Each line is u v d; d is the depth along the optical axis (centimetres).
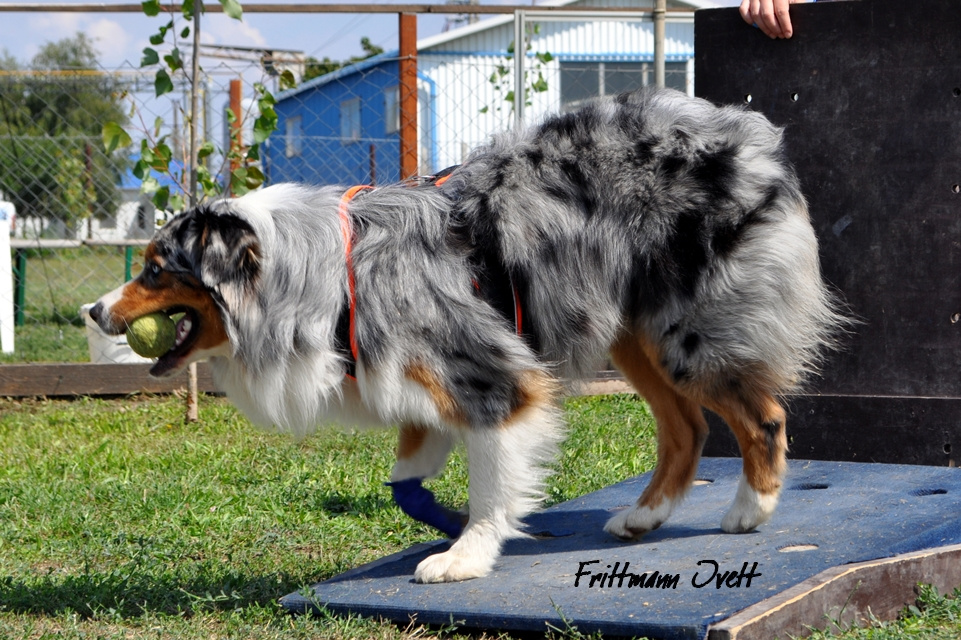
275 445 618
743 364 344
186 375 776
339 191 356
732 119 354
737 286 338
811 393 477
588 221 338
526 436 334
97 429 671
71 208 1327
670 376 349
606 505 420
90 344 821
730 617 271
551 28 1080
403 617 312
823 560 311
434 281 328
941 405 452
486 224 340
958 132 442
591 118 351
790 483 422
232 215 325
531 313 343
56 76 999
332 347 330
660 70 720
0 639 314
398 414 332
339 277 330
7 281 961
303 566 397
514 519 342
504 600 307
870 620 301
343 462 567
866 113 455
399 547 425
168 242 333
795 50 462
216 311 332
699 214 336
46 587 367
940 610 309
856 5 451
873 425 465
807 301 353
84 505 495
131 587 368
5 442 636
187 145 717
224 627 326
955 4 437
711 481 442
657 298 342
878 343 465
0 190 1257
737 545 339
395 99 955
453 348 326
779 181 346
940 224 450
